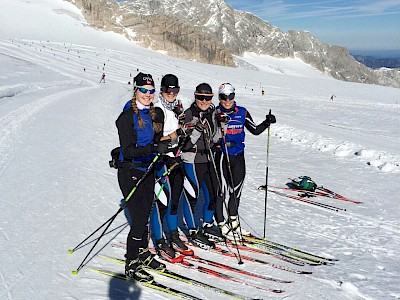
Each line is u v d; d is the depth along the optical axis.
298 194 7.44
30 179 7.11
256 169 9.33
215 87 59.41
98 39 128.75
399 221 6.18
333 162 10.48
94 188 6.81
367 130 20.03
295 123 19.66
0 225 5.01
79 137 11.26
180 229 5.29
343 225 5.90
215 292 3.72
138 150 3.56
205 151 4.63
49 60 60.09
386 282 4.11
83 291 3.61
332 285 3.98
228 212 4.74
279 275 4.14
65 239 4.70
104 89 33.06
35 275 3.84
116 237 4.86
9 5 131.75
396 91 75.00
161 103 4.18
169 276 3.98
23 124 12.83
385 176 9.20
